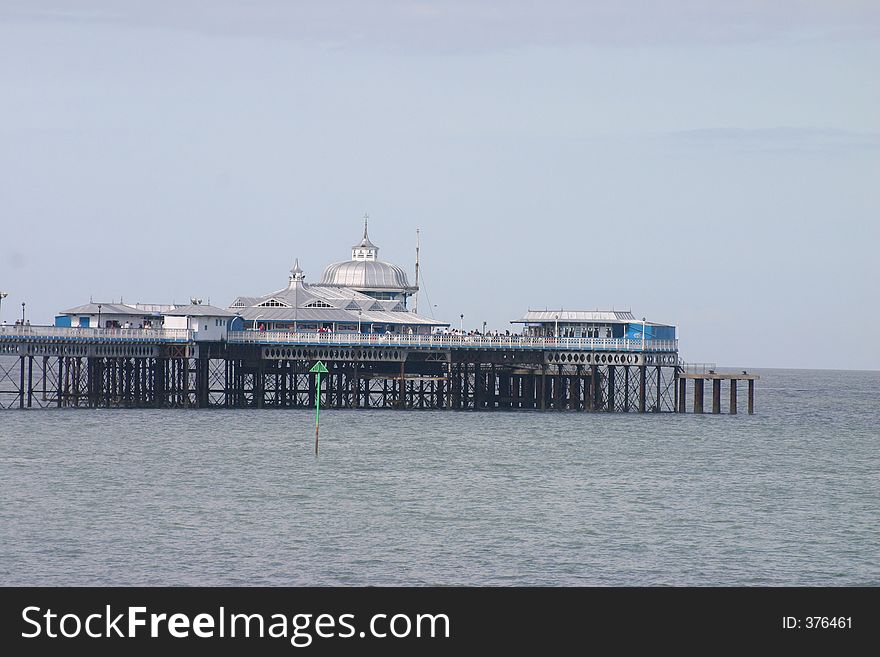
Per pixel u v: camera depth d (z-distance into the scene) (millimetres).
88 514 158375
